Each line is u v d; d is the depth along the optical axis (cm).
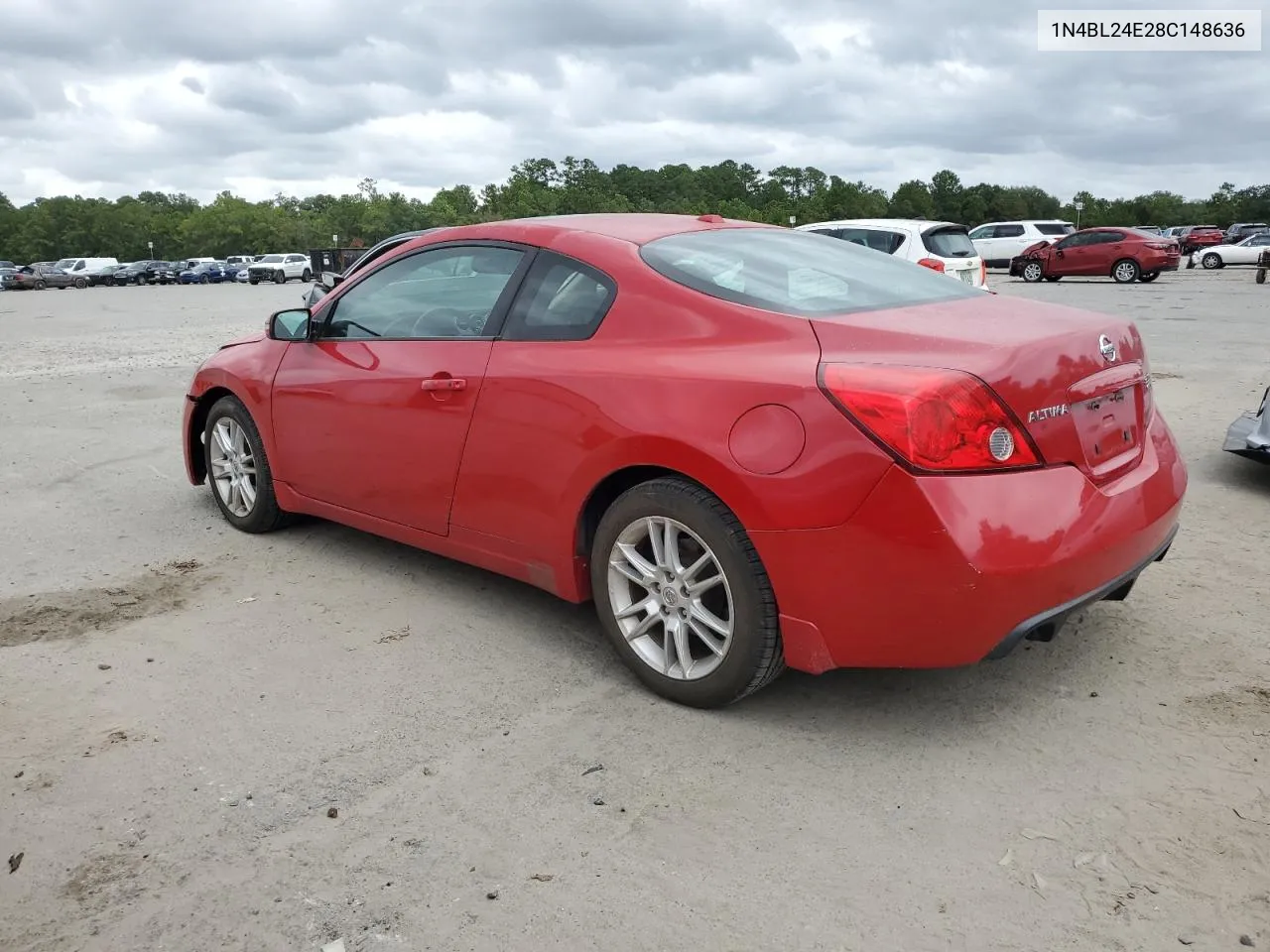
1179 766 279
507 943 216
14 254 13712
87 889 236
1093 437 294
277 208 14050
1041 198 15212
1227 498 547
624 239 355
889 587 267
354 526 445
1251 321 1554
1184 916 221
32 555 477
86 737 305
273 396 462
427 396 382
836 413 270
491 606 407
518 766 287
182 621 396
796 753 291
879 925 220
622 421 313
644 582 322
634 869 240
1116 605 394
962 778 276
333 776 282
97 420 841
